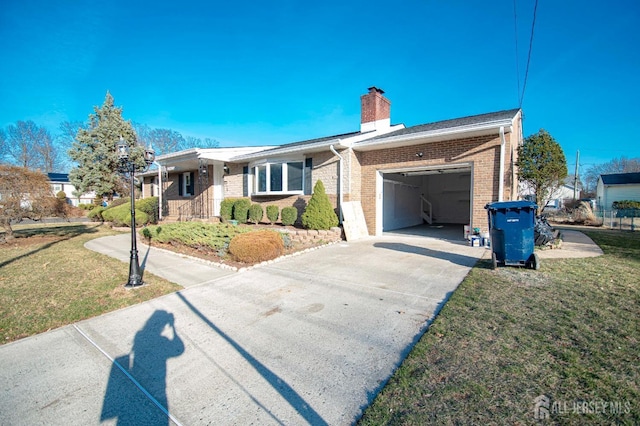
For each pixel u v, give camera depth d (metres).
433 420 1.99
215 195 15.59
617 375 2.40
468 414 2.03
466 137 9.15
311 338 3.29
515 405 2.10
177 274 6.09
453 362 2.67
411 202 16.91
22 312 4.13
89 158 26.36
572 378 2.38
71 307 4.32
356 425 2.01
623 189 27.67
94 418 2.16
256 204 12.59
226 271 6.29
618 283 4.83
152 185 21.11
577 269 5.77
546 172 8.72
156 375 2.68
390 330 3.43
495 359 2.69
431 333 3.23
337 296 4.62
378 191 11.41
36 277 5.87
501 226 5.96
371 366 2.72
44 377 2.68
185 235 8.60
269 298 4.61
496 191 8.67
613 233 12.52
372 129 12.45
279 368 2.73
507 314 3.67
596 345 2.89
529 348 2.86
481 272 5.73
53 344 3.29
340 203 10.73
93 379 2.64
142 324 3.76
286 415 2.13
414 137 9.29
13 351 3.14
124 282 5.53
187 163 15.52
